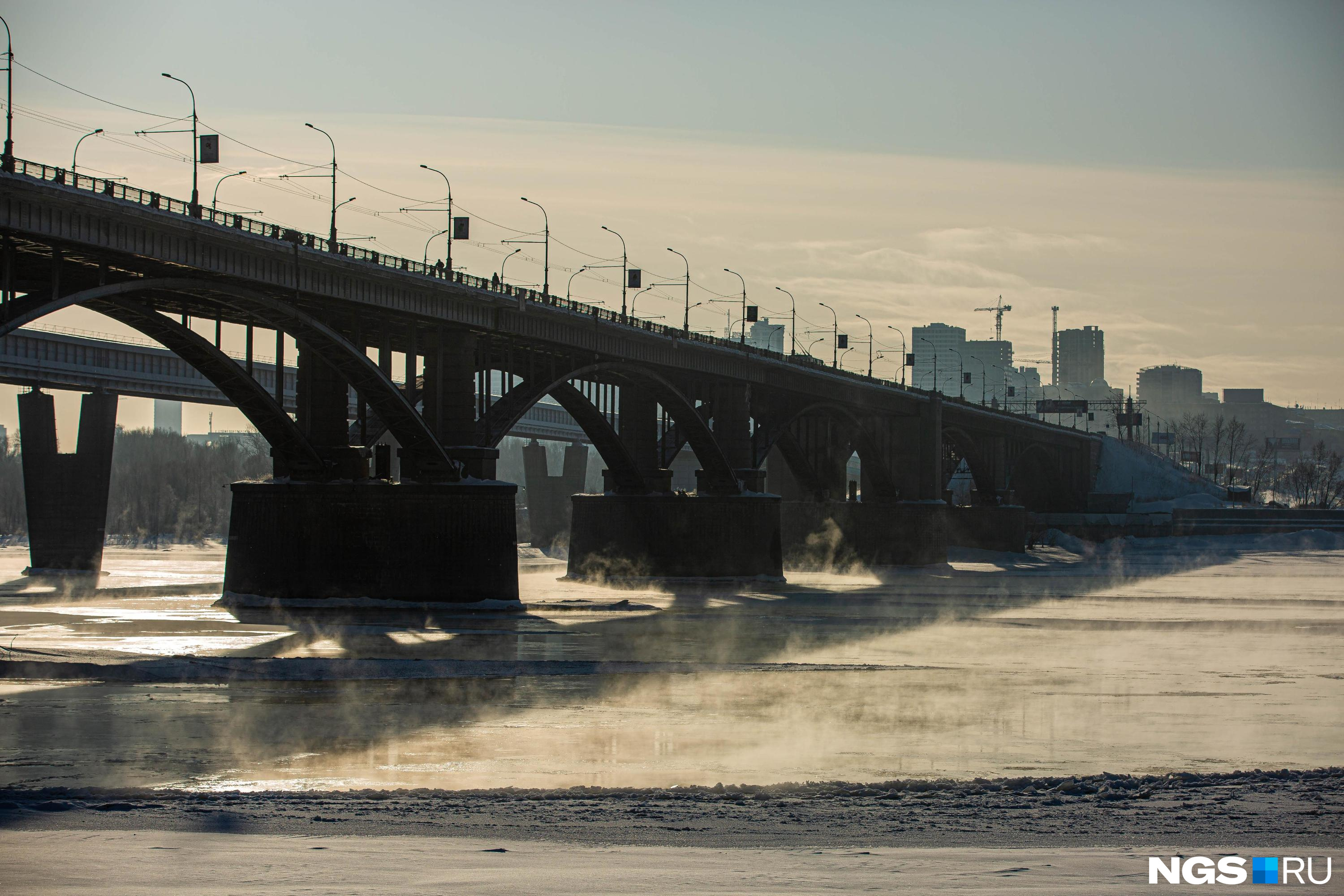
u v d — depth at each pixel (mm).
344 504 148250
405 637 127438
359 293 134625
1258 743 75812
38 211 101062
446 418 153250
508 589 151000
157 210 110312
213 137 117500
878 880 34594
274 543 149375
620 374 187250
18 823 44969
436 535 148250
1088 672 109000
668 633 137250
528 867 36844
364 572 147750
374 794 52531
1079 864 37250
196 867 36469
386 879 34688
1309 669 111938
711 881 34406
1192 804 50688
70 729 76312
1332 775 57562
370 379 138875
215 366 132375
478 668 107000
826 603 184750
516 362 172125
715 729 79688
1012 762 69312
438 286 143000
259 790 59656
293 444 147125
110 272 117375
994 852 39938
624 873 35625
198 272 117875
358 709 86250
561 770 66438
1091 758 70750
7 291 102312
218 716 82188
